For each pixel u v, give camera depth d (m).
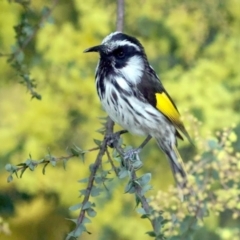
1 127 13.41
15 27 9.87
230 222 13.34
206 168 6.96
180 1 13.66
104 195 13.05
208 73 13.12
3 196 14.30
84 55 13.18
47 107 13.16
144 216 7.07
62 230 14.37
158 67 14.01
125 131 10.97
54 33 13.16
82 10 13.27
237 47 13.39
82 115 13.58
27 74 9.55
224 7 13.66
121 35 10.36
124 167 7.66
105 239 13.87
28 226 14.41
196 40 13.62
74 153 7.95
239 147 12.53
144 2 13.69
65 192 13.28
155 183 13.62
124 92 10.42
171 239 6.96
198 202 6.91
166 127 10.80
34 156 12.96
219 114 12.70
